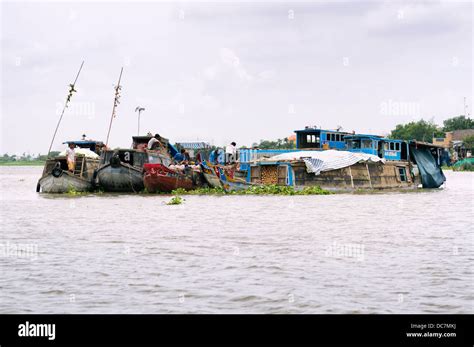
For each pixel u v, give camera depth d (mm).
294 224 21875
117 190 41094
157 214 25812
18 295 11516
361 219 23656
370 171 43750
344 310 10492
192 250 15938
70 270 13461
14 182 75188
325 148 45969
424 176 50094
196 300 11078
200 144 55031
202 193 39844
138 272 13203
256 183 40375
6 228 21078
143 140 45875
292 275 12836
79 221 23219
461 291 11547
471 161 116062
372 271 13203
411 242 17328
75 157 42781
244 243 17156
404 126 144000
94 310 10625
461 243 17094
